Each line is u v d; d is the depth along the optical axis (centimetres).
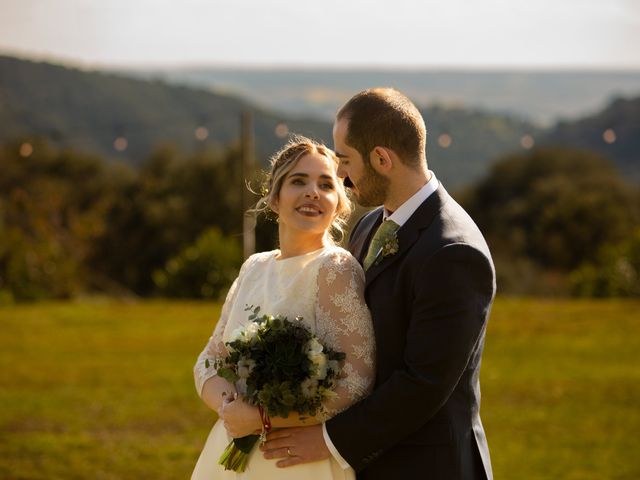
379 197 282
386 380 274
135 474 620
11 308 1595
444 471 270
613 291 1933
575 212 3353
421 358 260
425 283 262
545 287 2695
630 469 639
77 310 1561
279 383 268
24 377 982
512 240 3372
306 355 268
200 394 311
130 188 3250
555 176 3672
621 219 3322
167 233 3130
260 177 324
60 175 3253
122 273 3131
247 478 288
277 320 276
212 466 309
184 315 1500
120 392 905
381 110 275
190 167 3306
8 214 2247
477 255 263
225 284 1873
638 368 1030
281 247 307
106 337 1262
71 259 2028
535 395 890
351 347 278
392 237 275
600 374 995
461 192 3791
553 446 704
